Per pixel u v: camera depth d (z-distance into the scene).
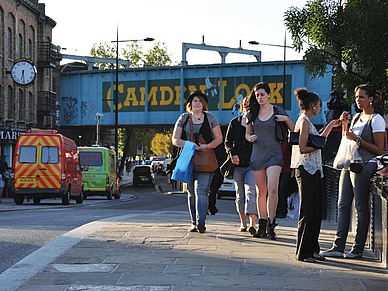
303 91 6.79
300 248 6.55
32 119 45.00
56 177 22.27
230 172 8.91
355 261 6.71
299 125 6.67
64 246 7.36
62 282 5.36
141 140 79.00
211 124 8.83
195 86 49.34
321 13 13.52
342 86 13.93
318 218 6.59
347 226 7.08
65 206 21.38
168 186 58.19
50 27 49.25
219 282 5.38
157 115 50.66
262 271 5.91
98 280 5.44
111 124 52.25
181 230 9.02
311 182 6.59
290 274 5.80
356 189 6.94
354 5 12.97
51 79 49.56
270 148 8.06
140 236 8.27
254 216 8.73
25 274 5.68
